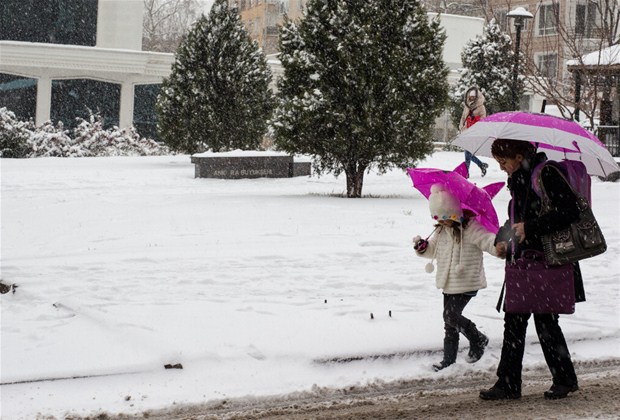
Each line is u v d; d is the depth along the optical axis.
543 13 43.72
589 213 5.36
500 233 5.76
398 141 17.78
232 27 29.66
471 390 5.98
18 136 33.06
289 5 76.44
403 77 17.72
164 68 44.38
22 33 45.31
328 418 5.24
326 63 17.75
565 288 5.50
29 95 42.38
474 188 6.14
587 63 24.20
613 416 5.09
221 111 29.55
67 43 46.38
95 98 43.78
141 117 45.09
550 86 22.42
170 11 102.62
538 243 5.54
